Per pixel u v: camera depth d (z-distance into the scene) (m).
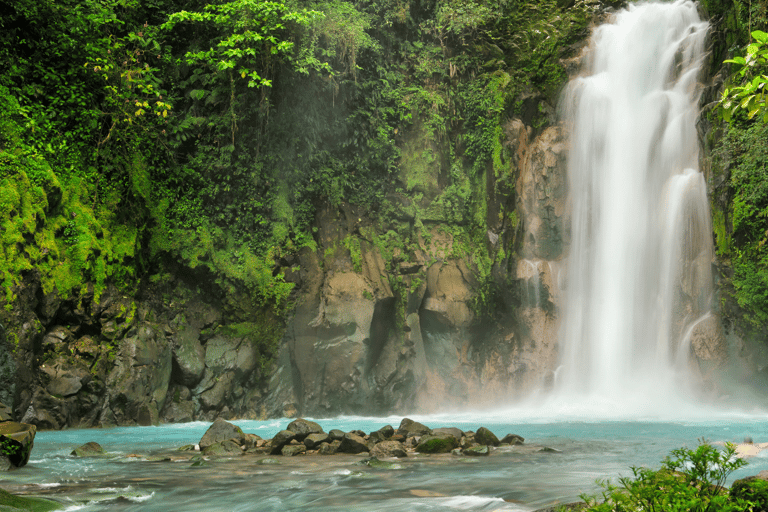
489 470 9.20
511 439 12.38
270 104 20.80
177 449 11.84
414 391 21.50
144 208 18.94
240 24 19.48
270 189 20.86
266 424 17.42
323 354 19.98
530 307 23.56
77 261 16.59
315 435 11.55
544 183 24.22
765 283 21.88
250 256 20.09
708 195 23.19
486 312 22.91
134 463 9.98
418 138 23.62
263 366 19.83
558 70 25.56
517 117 25.08
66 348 16.08
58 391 15.57
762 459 9.58
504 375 23.11
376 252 21.70
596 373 23.34
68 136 17.75
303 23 19.88
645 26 25.58
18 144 16.20
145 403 17.17
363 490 7.76
